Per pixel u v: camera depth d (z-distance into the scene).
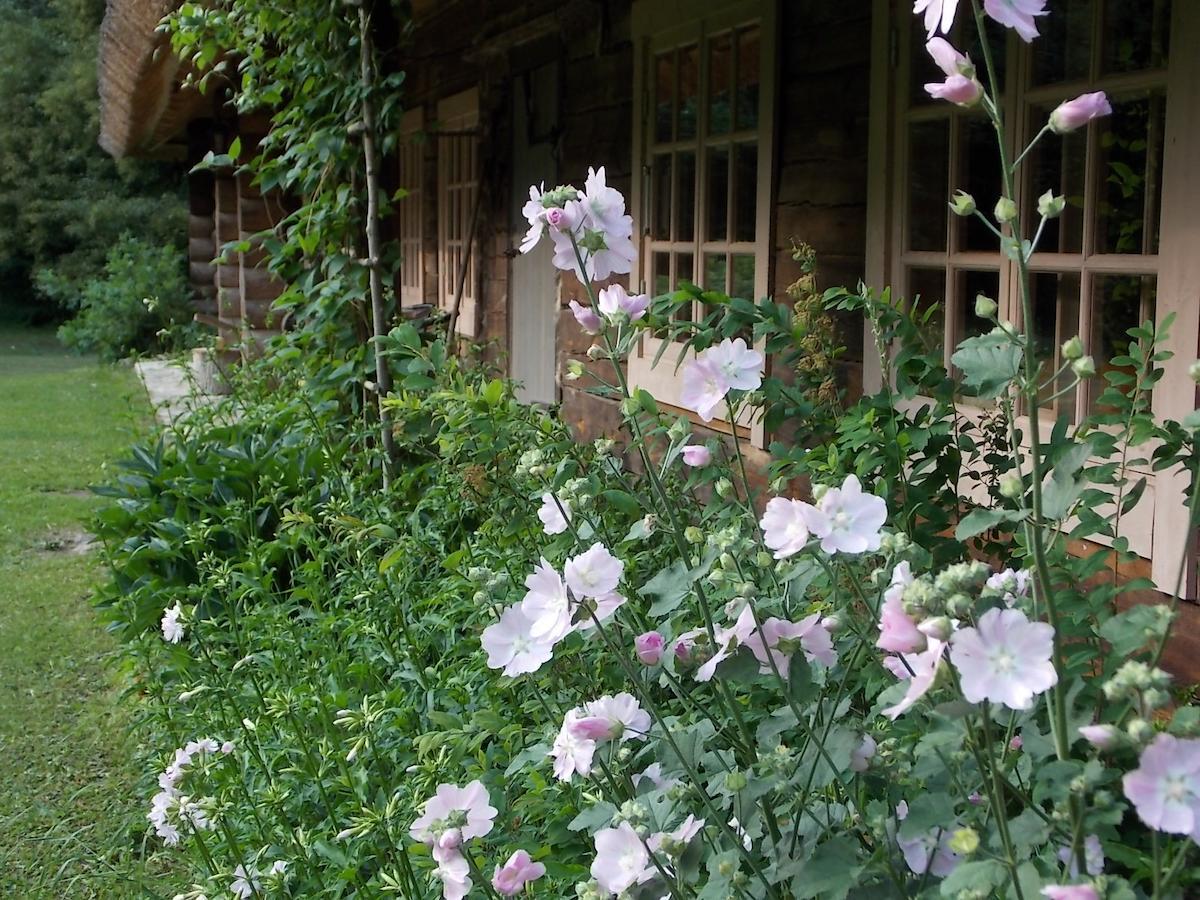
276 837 2.55
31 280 26.88
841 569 1.79
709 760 1.87
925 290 3.39
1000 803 1.24
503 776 2.27
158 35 6.60
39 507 8.59
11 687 4.94
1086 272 2.83
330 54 5.33
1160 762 1.12
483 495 3.29
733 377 1.85
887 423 2.51
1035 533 1.34
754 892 1.59
